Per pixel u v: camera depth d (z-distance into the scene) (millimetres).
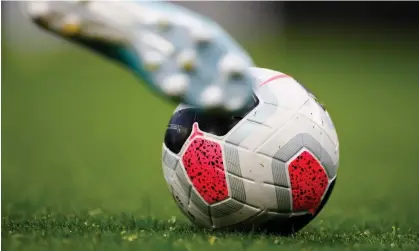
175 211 7234
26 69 24219
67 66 25297
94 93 20406
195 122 5301
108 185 9828
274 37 31359
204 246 4906
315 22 31406
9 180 10086
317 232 5898
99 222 6043
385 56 26531
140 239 5156
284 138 5176
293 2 31672
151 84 4227
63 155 12414
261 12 32562
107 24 4082
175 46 4176
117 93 20562
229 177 5195
